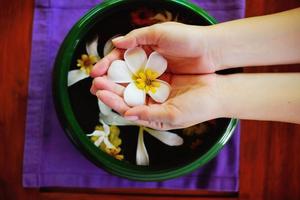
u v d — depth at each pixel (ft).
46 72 2.00
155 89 1.79
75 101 1.88
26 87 2.00
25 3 2.00
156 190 2.01
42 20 2.00
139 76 1.79
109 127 1.89
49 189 2.00
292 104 1.75
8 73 1.99
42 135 1.99
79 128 1.78
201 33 1.73
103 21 1.88
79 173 2.00
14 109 1.99
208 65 1.82
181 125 1.78
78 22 1.80
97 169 2.00
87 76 1.88
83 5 2.02
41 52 2.00
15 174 1.98
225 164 2.02
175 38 1.71
